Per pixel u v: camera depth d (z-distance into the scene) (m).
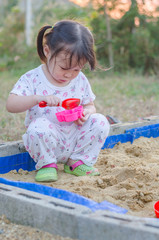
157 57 8.32
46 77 2.27
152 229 1.27
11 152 2.31
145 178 2.20
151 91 5.86
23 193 1.62
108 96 5.40
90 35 2.11
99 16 8.06
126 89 5.99
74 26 2.07
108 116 3.34
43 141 2.11
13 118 3.81
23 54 8.25
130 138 3.01
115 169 2.32
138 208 1.82
